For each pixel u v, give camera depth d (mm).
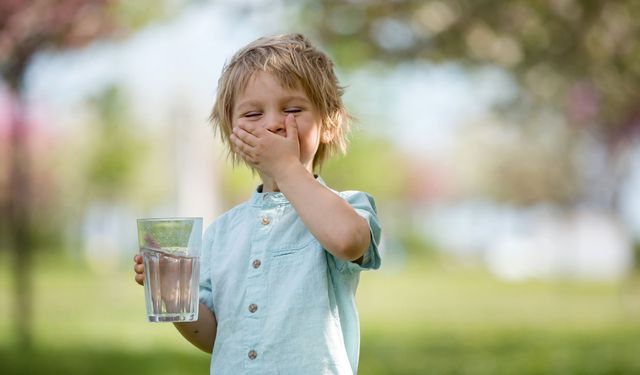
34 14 9266
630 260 21125
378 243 2611
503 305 20266
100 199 36344
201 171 27547
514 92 10750
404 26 8430
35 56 9805
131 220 39688
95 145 30688
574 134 17734
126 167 31906
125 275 29156
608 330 14812
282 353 2541
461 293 24156
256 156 2547
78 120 29172
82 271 30516
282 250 2635
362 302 20812
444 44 8500
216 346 2668
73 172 31984
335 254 2439
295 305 2561
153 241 2498
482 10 8227
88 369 9469
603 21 8562
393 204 47062
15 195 11531
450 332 14375
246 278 2648
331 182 31797
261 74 2639
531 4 8305
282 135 2619
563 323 16156
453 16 8289
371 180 34156
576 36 8523
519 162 41062
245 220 2762
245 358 2586
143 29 9930
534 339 13305
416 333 14164
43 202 32781
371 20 8219
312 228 2438
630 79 9344
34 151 28000
